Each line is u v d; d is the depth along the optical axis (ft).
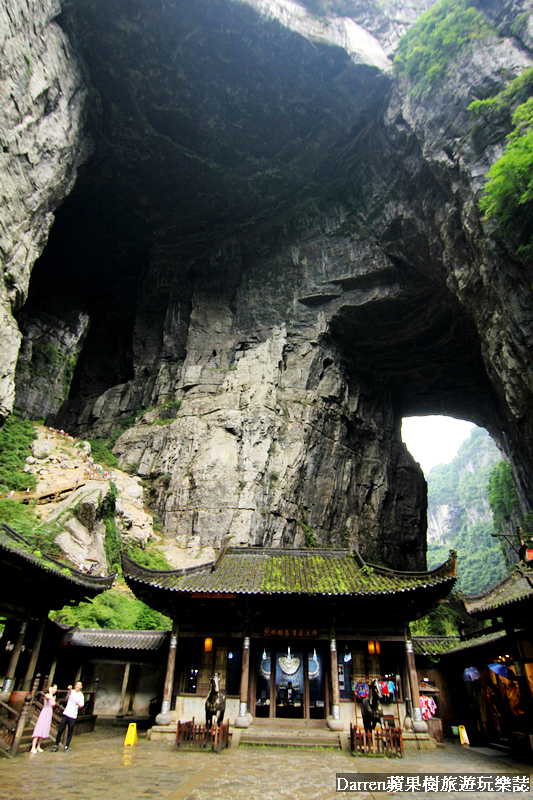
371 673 46.34
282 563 52.90
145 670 61.11
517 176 63.72
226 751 38.63
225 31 102.42
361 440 143.74
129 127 114.93
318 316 134.72
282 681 46.83
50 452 100.22
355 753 38.27
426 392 155.12
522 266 71.92
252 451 115.24
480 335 89.76
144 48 102.42
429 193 98.84
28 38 77.05
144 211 137.80
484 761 38.52
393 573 47.50
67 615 64.80
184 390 132.87
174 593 45.91
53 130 85.97
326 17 109.81
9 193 73.67
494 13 88.63
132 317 161.58
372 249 125.08
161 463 117.91
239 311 143.02
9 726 34.65
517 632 43.09
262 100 114.73
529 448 78.74
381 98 111.65
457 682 60.18
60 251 150.71
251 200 134.51
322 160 125.80
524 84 76.33
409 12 116.98
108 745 39.75
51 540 71.87
